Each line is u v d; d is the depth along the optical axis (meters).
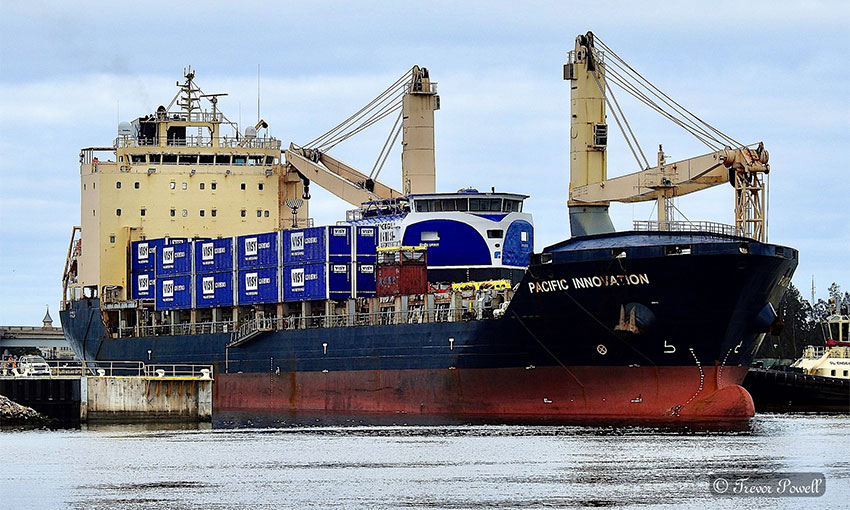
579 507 175.12
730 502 178.00
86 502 180.62
